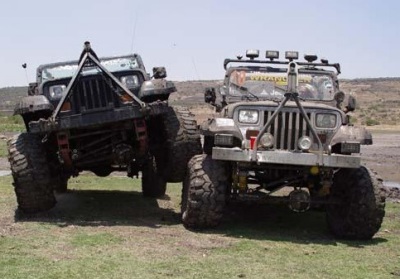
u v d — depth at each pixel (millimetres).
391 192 11969
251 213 9078
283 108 7344
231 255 6250
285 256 6305
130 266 5711
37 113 8406
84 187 11922
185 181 7977
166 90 8258
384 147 25328
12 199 9805
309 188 8070
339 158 7039
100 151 8719
